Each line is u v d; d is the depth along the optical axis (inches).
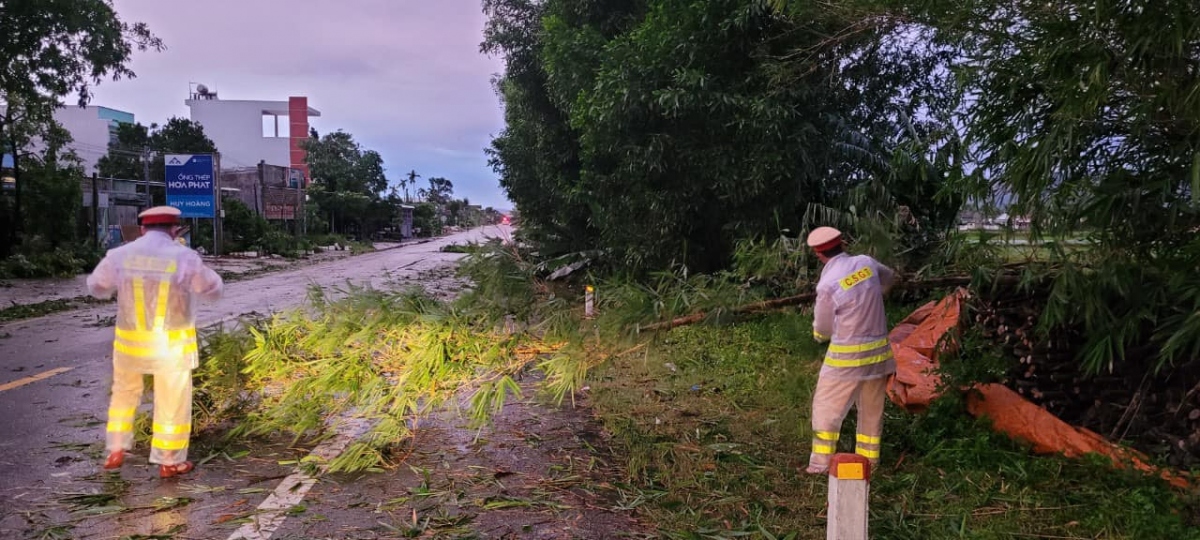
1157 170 173.2
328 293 258.8
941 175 253.0
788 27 362.0
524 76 671.1
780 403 252.2
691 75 372.8
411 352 213.5
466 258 316.2
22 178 898.7
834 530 115.2
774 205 407.5
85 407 247.1
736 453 200.1
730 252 440.8
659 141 407.8
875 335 174.4
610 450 207.6
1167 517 150.4
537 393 266.2
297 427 207.2
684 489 176.1
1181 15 140.4
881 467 188.1
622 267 503.5
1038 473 176.6
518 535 151.3
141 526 152.2
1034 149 176.2
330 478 181.9
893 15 225.5
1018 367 236.8
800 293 266.8
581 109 455.2
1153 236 178.5
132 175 1593.3
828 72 376.8
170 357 177.3
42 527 150.5
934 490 171.8
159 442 178.9
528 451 205.5
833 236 180.2
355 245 792.3
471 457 199.5
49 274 815.1
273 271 936.3
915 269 277.3
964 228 257.8
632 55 406.9
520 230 729.0
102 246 1011.3
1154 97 157.4
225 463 192.1
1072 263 191.9
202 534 149.0
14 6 700.0
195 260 181.0
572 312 236.7
